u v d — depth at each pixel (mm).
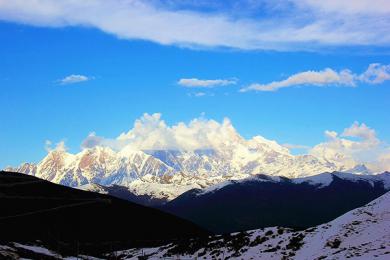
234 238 156750
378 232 106688
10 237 176750
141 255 178375
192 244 168500
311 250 115125
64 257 154625
